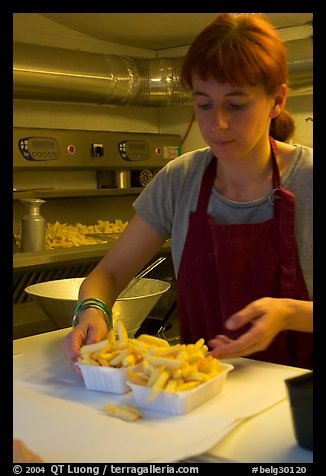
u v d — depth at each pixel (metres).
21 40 3.20
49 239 3.01
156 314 2.04
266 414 0.99
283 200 1.25
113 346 1.15
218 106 1.14
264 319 1.07
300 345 1.28
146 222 1.46
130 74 3.23
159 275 3.10
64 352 1.25
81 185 3.57
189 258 1.34
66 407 1.04
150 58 3.38
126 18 3.18
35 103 3.32
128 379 1.06
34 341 1.45
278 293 1.25
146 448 0.87
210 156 1.38
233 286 1.26
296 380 0.88
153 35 3.51
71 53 3.03
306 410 0.85
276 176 1.28
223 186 1.33
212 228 1.27
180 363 1.02
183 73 1.19
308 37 3.18
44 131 3.14
